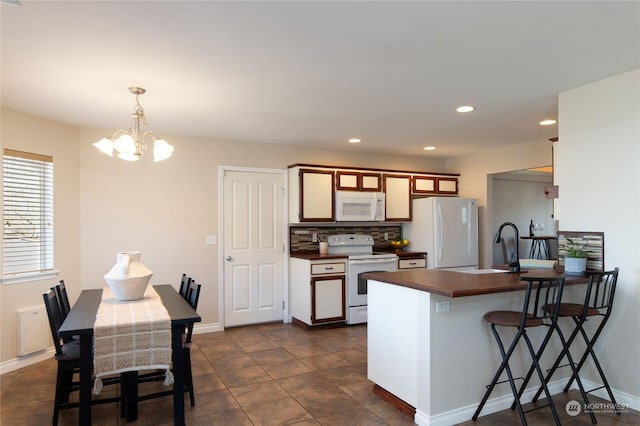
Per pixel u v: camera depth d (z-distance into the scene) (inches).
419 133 189.0
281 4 77.7
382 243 245.3
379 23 85.5
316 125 173.3
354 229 237.1
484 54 101.7
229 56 102.0
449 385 102.6
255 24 85.7
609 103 117.8
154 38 92.1
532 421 104.6
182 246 191.6
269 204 212.2
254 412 111.5
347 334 190.5
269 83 121.5
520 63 107.2
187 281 140.2
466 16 82.7
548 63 107.2
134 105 142.3
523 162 212.5
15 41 93.0
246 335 189.5
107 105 142.4
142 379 121.0
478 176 240.2
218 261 199.3
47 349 157.8
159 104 142.1
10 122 146.6
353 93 131.3
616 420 105.1
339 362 151.9
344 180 216.1
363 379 135.3
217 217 199.3
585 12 81.1
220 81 119.5
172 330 99.8
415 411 106.0
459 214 227.3
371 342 124.0
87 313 104.9
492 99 138.0
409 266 221.6
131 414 107.3
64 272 164.9
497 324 100.7
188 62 105.7
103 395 125.9
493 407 109.1
